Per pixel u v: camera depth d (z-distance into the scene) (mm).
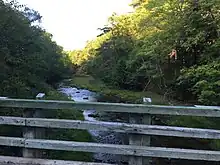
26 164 3105
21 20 12492
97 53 35812
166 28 12766
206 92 8039
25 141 3172
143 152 2965
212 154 2900
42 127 3221
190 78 9953
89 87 27469
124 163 4977
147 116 3051
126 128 3002
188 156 2928
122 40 26078
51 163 3105
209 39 9922
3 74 8562
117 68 25281
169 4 12250
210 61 9211
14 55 10688
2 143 3211
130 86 23469
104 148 3049
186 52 12883
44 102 3129
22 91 8969
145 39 16000
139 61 19703
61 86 29484
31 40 12977
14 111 5750
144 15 18016
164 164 5633
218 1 8969
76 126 3096
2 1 10164
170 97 15445
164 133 2941
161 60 15578
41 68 15156
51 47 32281
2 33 9875
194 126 7684
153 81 19438
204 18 9727
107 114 12203
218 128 7422
